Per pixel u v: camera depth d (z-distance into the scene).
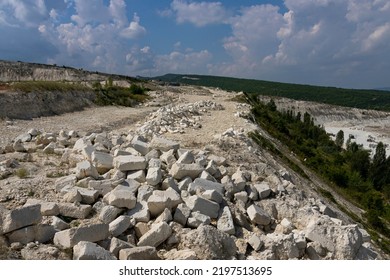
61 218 9.39
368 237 13.73
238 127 28.08
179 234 9.41
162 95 63.31
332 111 172.38
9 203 10.02
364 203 33.22
